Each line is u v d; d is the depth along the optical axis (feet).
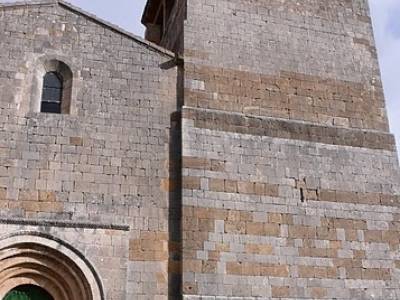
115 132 61.98
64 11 66.74
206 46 68.64
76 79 63.52
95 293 54.29
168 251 58.03
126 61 65.87
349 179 66.80
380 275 62.95
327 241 62.59
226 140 63.82
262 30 72.43
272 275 59.16
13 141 58.95
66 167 59.11
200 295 56.18
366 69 75.25
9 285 54.60
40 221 55.52
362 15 79.41
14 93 61.21
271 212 61.98
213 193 60.75
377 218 65.77
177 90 65.92
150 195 60.03
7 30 63.77
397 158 70.33
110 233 57.16
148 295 55.88
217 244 58.65
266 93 68.69
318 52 73.82
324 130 68.64
